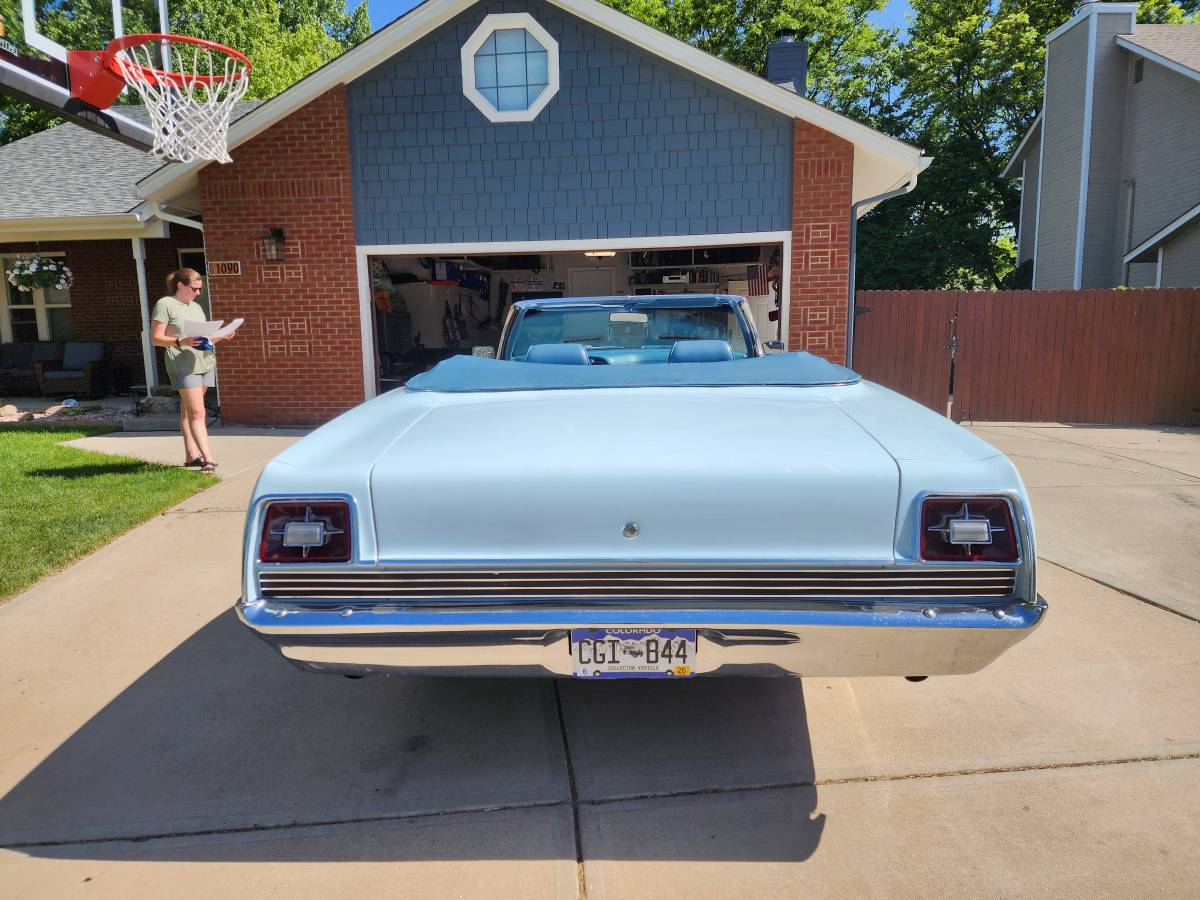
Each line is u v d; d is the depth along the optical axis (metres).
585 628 1.96
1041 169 20.11
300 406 9.48
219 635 3.47
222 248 9.25
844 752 2.52
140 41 6.18
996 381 10.38
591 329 4.06
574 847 2.09
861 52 28.78
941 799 2.27
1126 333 10.05
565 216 9.02
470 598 2.00
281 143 9.01
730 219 8.91
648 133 8.82
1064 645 3.30
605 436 2.19
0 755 2.55
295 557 2.00
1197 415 10.01
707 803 2.27
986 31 26.11
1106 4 17.70
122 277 12.95
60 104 5.54
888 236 27.72
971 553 1.94
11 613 3.71
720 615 1.92
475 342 15.05
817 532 1.95
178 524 5.11
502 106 8.86
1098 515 5.30
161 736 2.67
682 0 26.80
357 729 2.71
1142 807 2.22
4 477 6.29
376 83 8.87
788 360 3.05
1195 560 4.38
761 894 1.91
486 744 2.60
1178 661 3.14
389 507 1.99
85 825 2.20
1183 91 16.11
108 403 11.88
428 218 9.09
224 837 2.14
